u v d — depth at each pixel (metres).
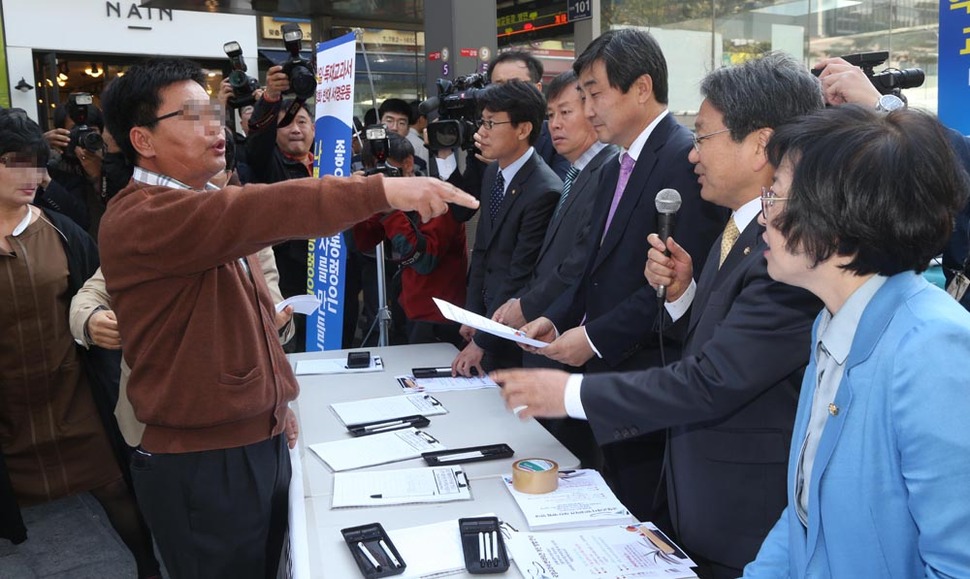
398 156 3.88
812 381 1.06
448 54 3.72
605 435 1.41
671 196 1.72
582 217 2.47
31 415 2.65
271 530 1.61
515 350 2.76
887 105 1.83
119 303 1.50
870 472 0.90
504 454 1.77
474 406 2.17
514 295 2.80
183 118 1.49
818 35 4.93
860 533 0.91
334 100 3.36
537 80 3.54
